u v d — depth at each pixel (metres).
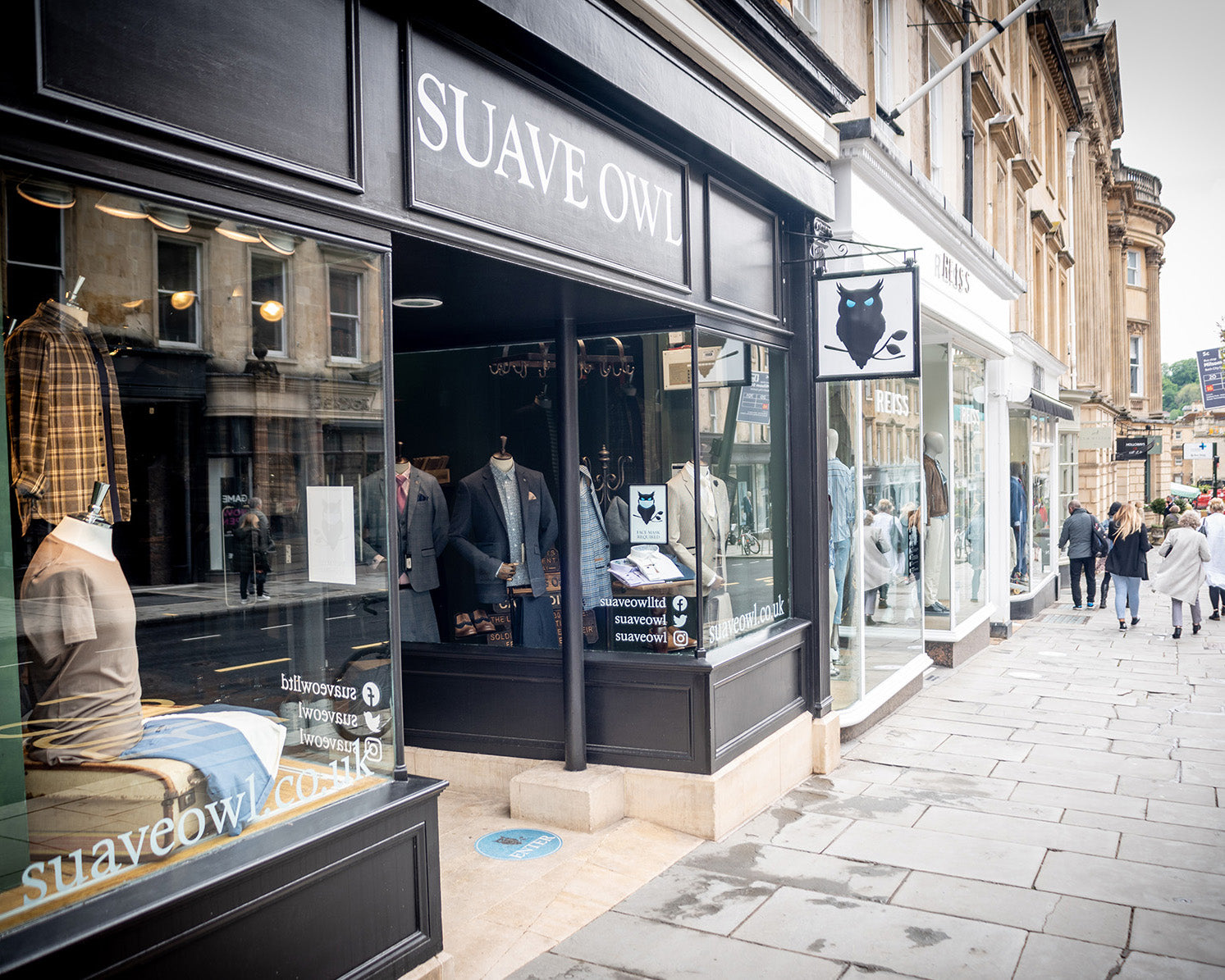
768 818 5.36
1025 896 4.30
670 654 5.23
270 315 2.96
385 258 3.17
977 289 11.13
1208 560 12.68
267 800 2.86
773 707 5.89
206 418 2.89
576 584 5.21
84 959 2.21
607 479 5.39
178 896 2.40
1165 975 3.57
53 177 2.27
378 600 3.25
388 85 3.17
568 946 3.77
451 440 5.66
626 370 5.34
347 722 3.17
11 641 2.38
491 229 3.58
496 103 3.67
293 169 2.78
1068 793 5.88
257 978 2.66
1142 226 40.38
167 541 2.82
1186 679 9.72
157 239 2.64
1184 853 4.84
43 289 2.43
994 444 13.19
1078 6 26.05
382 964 3.07
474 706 5.57
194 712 2.81
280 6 2.77
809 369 6.35
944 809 5.55
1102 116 28.72
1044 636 13.13
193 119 2.51
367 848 3.01
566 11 3.76
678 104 4.61
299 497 3.12
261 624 3.02
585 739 5.31
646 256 4.71
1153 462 43.19
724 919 4.03
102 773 2.52
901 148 9.34
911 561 9.09
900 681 8.43
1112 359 35.06
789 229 6.37
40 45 2.16
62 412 2.53
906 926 3.98
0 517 2.38
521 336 5.52
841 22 7.68
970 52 8.04
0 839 2.29
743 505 5.75
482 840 4.83
